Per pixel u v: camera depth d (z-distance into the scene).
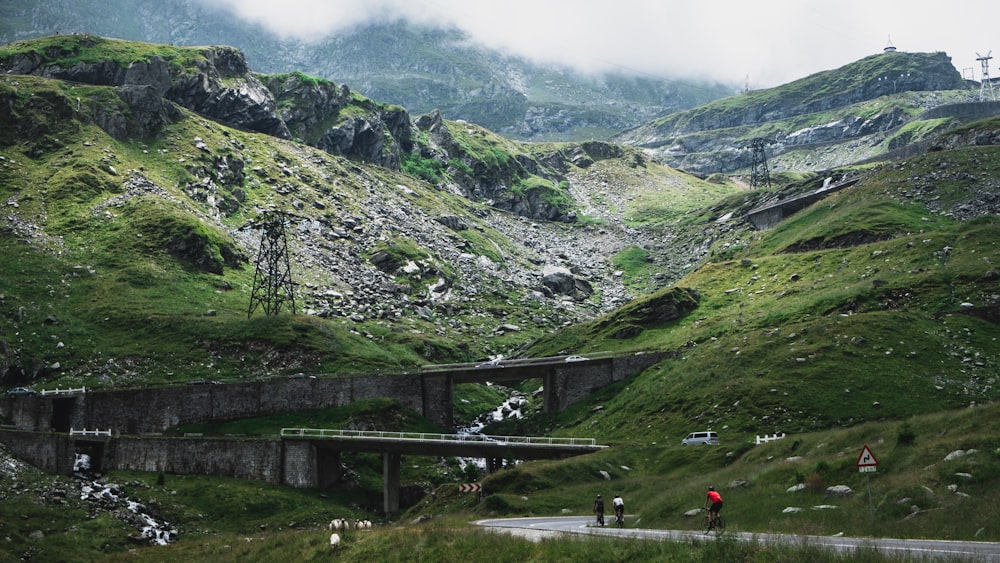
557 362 154.62
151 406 142.38
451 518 80.38
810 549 42.41
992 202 193.00
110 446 127.81
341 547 64.50
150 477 122.00
